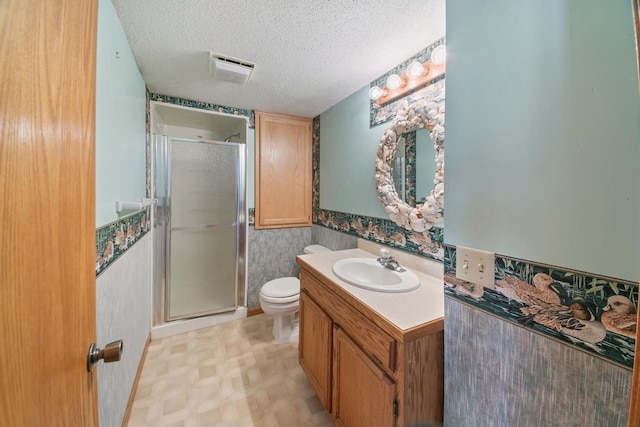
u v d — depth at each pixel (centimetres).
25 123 37
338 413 115
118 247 116
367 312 94
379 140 168
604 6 46
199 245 222
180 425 125
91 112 59
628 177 44
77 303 52
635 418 35
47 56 42
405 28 121
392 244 158
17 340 35
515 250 60
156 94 200
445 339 79
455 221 75
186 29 122
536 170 56
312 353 140
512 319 61
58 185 45
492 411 66
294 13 112
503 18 62
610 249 46
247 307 242
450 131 76
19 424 34
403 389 78
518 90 59
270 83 179
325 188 239
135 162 150
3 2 32
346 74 166
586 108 49
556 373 54
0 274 32
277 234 254
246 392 146
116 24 112
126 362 129
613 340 46
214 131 276
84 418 55
